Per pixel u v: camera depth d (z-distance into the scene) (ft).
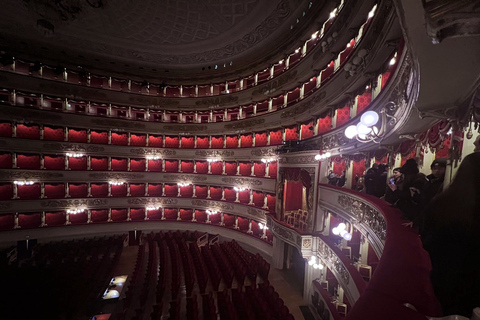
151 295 45.27
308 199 44.98
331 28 39.50
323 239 38.99
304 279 48.21
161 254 59.11
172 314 35.86
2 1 53.67
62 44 68.74
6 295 37.88
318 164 42.57
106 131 76.69
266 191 63.52
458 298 6.29
